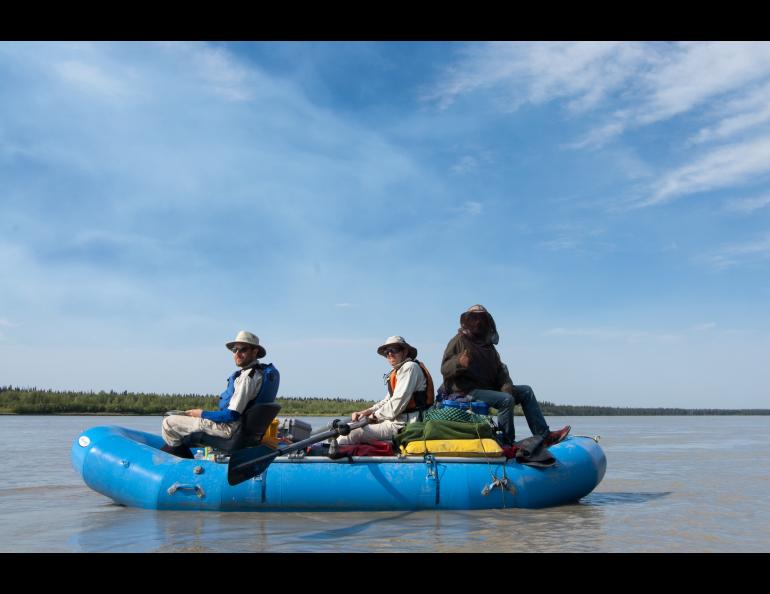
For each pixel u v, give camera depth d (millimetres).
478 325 6883
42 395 48000
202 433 6340
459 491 6176
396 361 6773
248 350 6273
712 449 16922
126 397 50438
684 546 4984
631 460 13273
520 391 7012
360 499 6086
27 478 9219
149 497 6223
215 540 4977
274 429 6617
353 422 6508
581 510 6531
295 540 4973
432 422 6461
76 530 5367
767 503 7191
